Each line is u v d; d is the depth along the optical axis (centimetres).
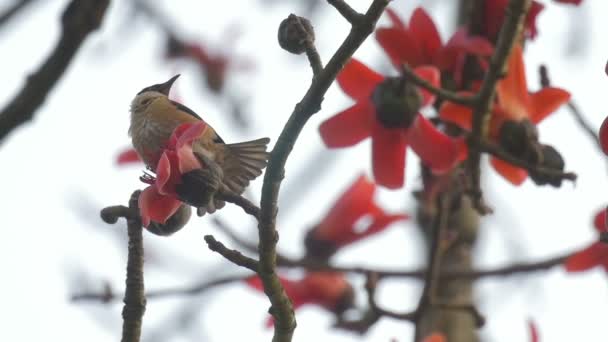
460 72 724
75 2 743
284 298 699
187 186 696
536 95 722
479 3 724
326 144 721
